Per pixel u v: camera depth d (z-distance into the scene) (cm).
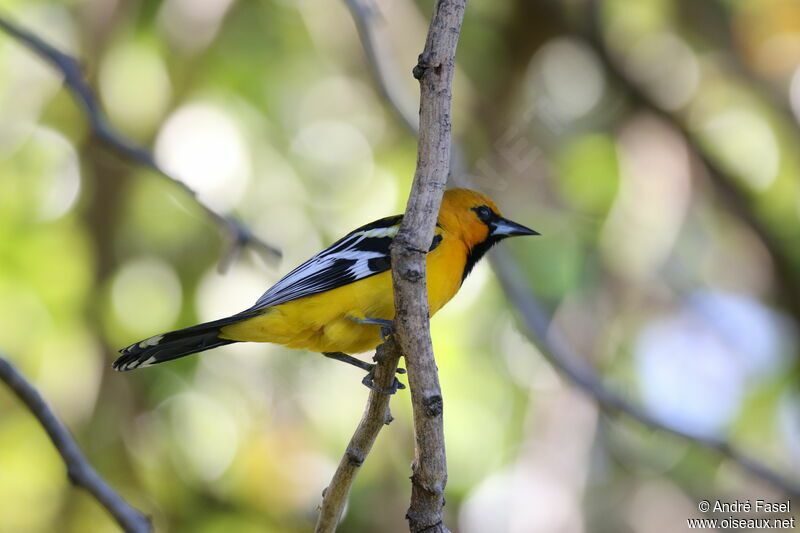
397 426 1284
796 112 1520
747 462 1143
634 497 1412
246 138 1345
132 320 1279
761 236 1511
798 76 1528
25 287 1231
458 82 1533
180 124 1345
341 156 1394
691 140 1515
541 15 1499
